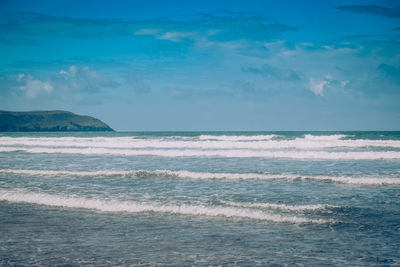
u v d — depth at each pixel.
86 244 7.50
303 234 8.16
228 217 9.65
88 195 12.59
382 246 7.30
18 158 25.58
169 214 10.02
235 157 25.48
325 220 9.26
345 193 12.82
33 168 20.12
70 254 6.91
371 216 9.63
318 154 25.20
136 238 7.89
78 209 10.68
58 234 8.21
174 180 15.81
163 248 7.23
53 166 20.97
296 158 24.48
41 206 11.05
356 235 8.05
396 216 9.62
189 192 13.10
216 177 16.31
